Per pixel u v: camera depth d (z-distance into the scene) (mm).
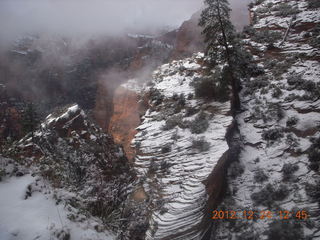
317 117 14273
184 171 12703
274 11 30672
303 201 10977
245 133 16031
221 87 17609
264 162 13898
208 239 10914
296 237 9695
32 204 4508
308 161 12523
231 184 13578
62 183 6387
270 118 16031
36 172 5949
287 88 17641
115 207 7031
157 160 14344
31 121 24078
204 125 15578
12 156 6648
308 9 27516
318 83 16500
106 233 5133
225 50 17359
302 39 22750
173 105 19641
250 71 21203
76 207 5426
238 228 11297
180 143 14914
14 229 3619
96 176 7668
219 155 12875
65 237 4008
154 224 10320
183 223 10094
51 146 10969
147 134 17359
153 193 12188
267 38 24672
